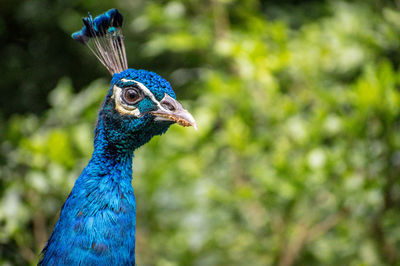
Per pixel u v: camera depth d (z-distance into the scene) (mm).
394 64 6441
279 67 5516
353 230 5391
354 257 5465
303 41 6152
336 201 5160
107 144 3225
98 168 3180
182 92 7859
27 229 5332
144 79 3246
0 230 4715
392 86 5020
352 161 5051
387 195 5105
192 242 5418
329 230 5711
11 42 9367
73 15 7922
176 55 8312
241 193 5246
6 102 9047
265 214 5672
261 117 5809
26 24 9203
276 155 5297
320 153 4914
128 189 3201
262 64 5352
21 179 4961
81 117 5367
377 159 5066
